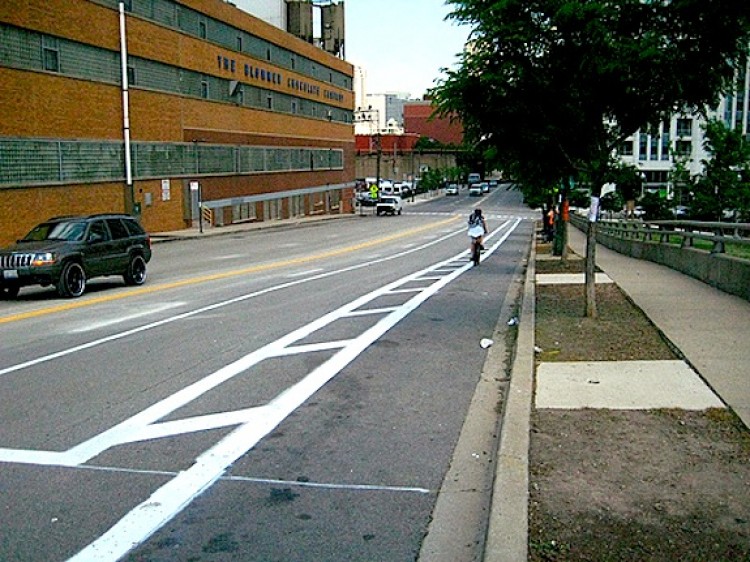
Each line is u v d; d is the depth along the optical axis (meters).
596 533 4.68
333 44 86.12
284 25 74.38
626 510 4.99
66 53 35.38
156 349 10.81
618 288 16.12
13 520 5.23
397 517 5.30
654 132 12.04
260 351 10.70
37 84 33.25
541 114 11.62
